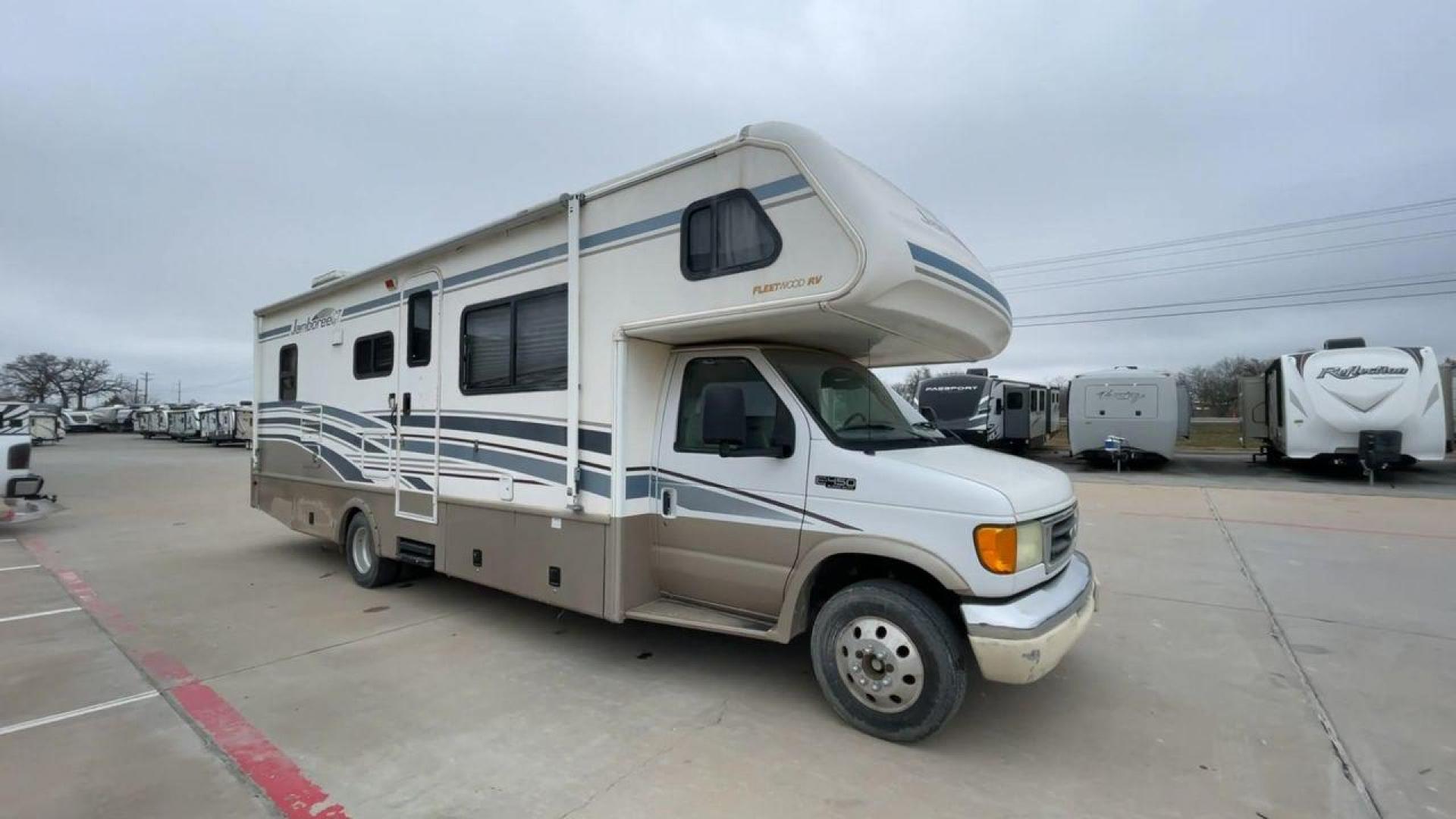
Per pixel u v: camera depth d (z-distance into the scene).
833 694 3.76
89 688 4.34
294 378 7.91
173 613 6.01
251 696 4.21
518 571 5.05
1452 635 5.25
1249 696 4.18
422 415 6.02
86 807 3.03
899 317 3.82
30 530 10.58
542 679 4.46
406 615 5.91
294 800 3.09
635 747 3.56
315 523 7.48
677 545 4.46
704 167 4.09
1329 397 15.31
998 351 5.26
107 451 33.69
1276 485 14.98
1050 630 3.32
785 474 3.99
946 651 3.41
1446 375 15.38
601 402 4.52
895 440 4.21
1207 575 7.19
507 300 5.26
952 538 3.42
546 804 3.06
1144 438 18.12
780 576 3.98
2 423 17.59
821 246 3.63
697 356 4.53
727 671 4.59
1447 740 3.62
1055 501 3.82
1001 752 3.51
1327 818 2.94
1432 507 11.62
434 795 3.13
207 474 20.62
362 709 4.03
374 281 6.65
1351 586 6.71
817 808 3.01
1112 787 3.18
